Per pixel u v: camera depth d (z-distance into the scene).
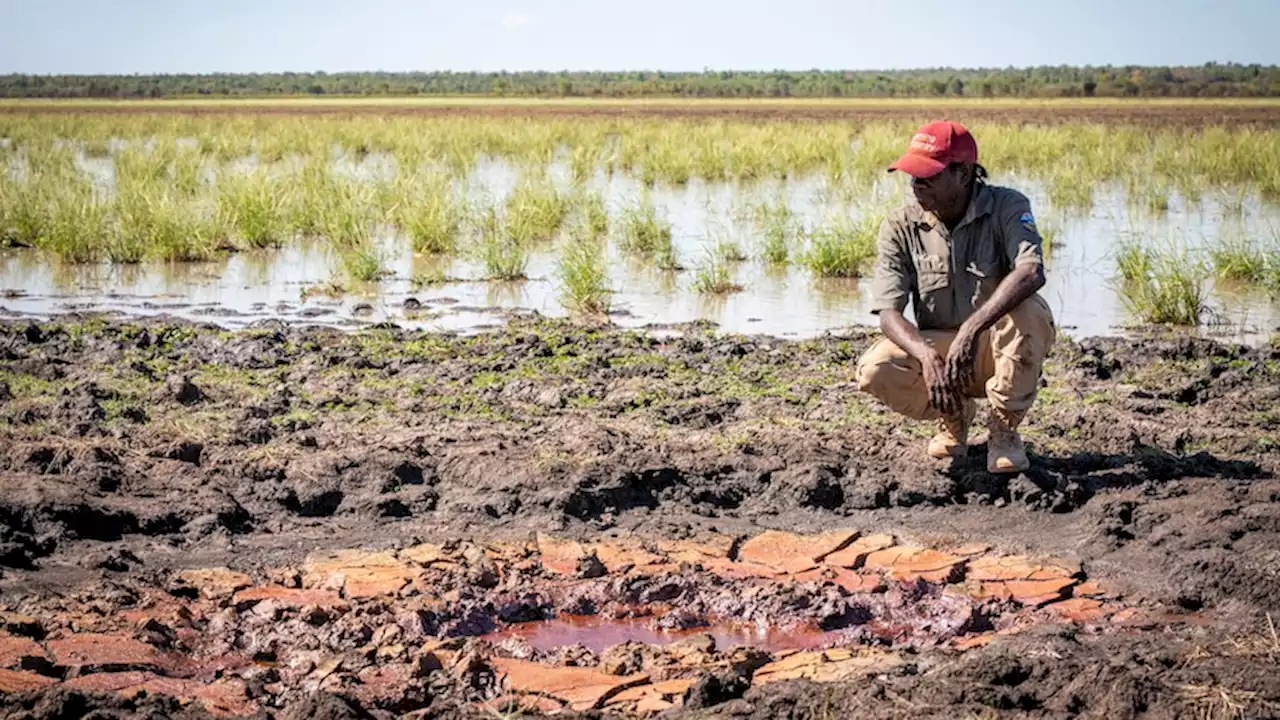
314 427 6.80
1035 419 7.03
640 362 8.48
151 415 6.91
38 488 5.47
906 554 5.25
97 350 8.69
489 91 120.81
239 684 4.02
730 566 5.14
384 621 4.58
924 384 5.90
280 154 28.84
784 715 3.73
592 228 15.52
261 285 12.10
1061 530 5.53
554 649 4.42
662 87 110.00
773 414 7.10
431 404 7.30
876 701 3.69
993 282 5.72
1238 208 16.97
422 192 16.25
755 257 13.84
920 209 5.76
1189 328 10.17
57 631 4.36
